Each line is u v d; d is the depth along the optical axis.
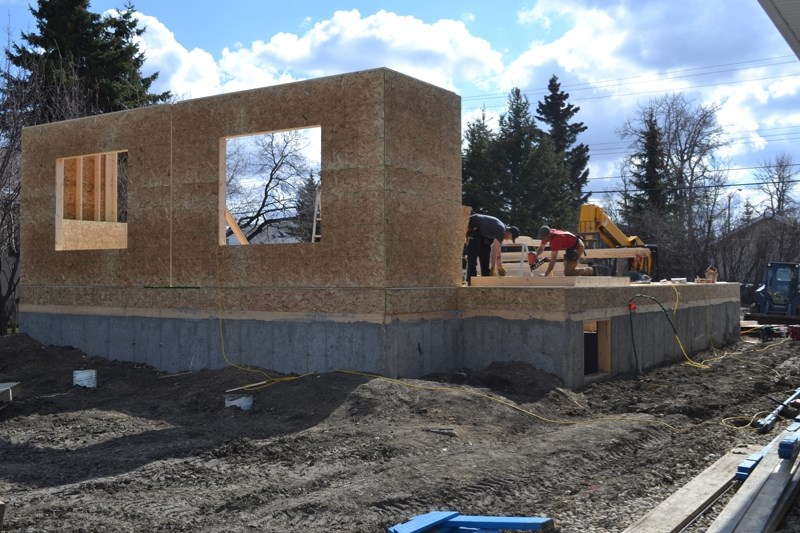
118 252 13.42
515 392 10.77
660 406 10.45
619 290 13.20
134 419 9.68
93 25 30.12
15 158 20.36
